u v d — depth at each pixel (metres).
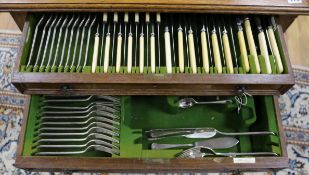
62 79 0.75
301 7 0.80
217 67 0.78
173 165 0.79
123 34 0.86
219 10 0.79
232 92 0.82
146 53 0.84
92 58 0.83
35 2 0.77
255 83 0.76
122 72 0.77
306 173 1.15
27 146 0.83
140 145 0.86
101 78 0.75
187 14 0.88
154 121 0.95
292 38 1.37
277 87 0.81
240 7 0.79
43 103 0.88
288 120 1.21
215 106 0.96
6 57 1.30
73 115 0.90
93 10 0.79
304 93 1.26
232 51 0.86
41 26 0.86
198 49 0.84
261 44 0.82
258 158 0.79
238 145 0.93
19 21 0.88
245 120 0.89
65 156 0.80
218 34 0.87
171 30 0.87
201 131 0.91
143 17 0.87
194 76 0.76
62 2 0.77
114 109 0.89
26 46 0.79
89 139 0.88
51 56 0.82
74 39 0.87
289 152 1.17
